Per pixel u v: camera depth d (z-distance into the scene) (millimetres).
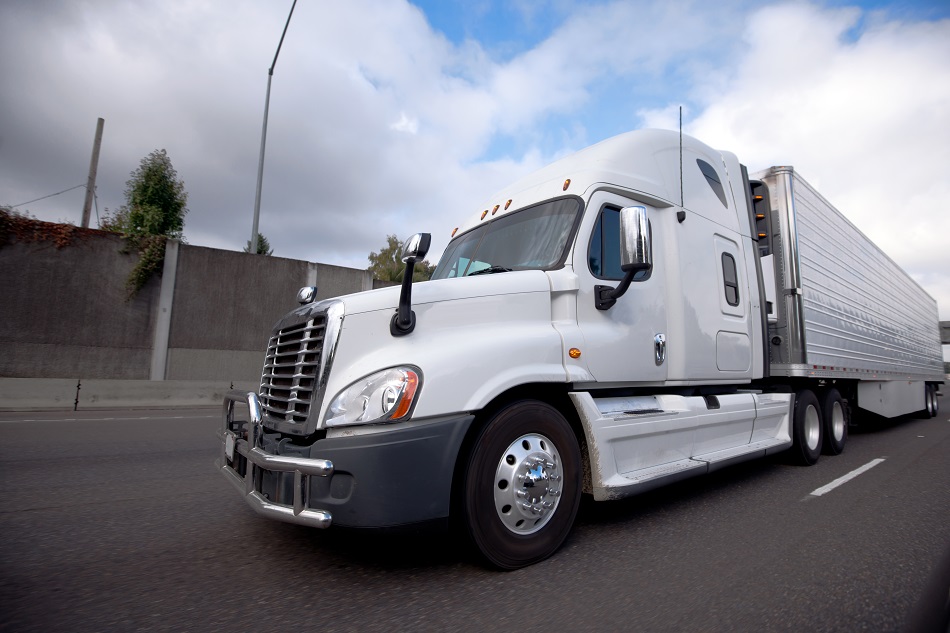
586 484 3658
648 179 4621
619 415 3875
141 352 15594
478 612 2609
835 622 2539
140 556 3342
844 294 7969
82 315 14969
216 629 2434
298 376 3131
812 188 7199
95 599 2736
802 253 6609
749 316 5680
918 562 3322
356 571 3105
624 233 3541
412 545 3521
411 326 3027
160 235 16875
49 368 14516
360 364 2969
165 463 6176
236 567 3164
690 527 3988
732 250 5613
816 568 3215
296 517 2717
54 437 8047
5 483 5215
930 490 5246
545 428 3314
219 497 4727
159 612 2594
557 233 4027
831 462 6727
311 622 2500
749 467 6367
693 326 4727
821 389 7336
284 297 17766
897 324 10789
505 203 4777
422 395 2826
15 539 3643
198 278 16422
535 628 2455
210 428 9281
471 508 2967
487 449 3037
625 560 3312
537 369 3334
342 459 2713
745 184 6402
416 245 2893
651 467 4043
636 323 4184
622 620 2539
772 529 3959
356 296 3133
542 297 3621
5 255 14188
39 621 2496
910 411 11367
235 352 16844
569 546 3559
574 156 4727
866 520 4215
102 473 5652
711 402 4965
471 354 3062
